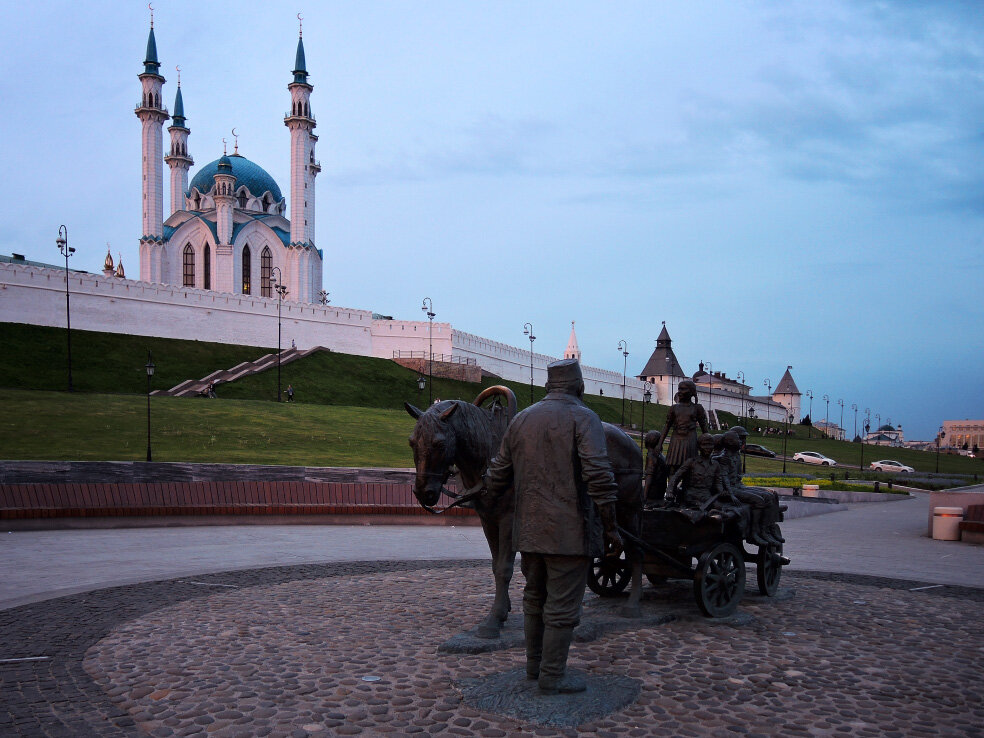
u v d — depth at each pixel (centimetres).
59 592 928
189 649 680
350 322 7756
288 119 8912
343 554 1266
